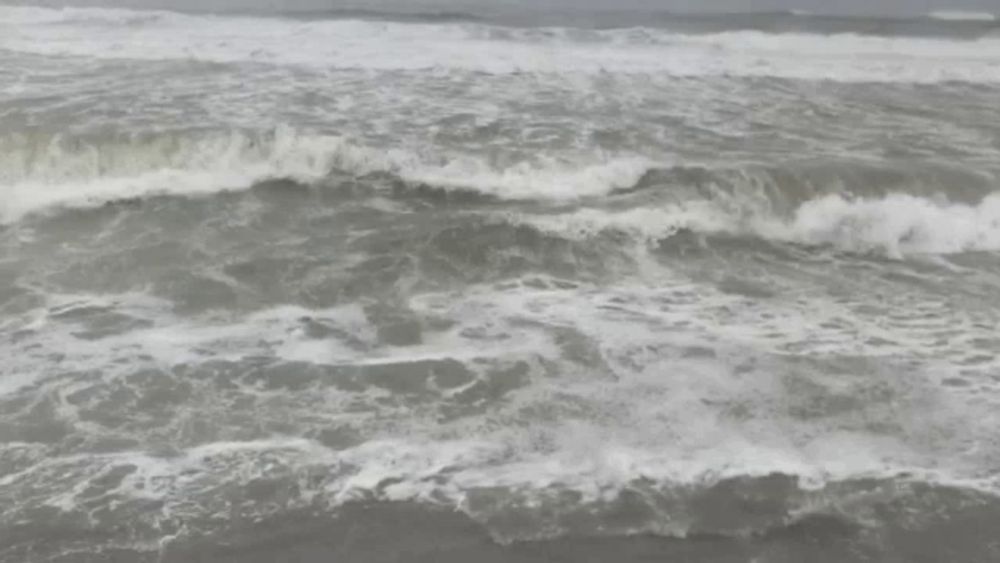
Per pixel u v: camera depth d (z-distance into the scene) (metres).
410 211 9.59
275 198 9.84
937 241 9.58
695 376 6.78
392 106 12.13
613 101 12.90
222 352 6.94
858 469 5.79
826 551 5.16
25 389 6.33
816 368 6.96
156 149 10.31
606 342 7.23
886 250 9.38
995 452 5.98
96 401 6.25
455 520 5.30
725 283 8.45
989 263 9.14
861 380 6.80
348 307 7.73
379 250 8.73
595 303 7.94
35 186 9.79
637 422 6.20
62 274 8.09
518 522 5.30
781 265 8.91
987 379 6.86
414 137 10.99
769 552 5.15
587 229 9.23
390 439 5.97
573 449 5.91
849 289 8.43
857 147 11.34
